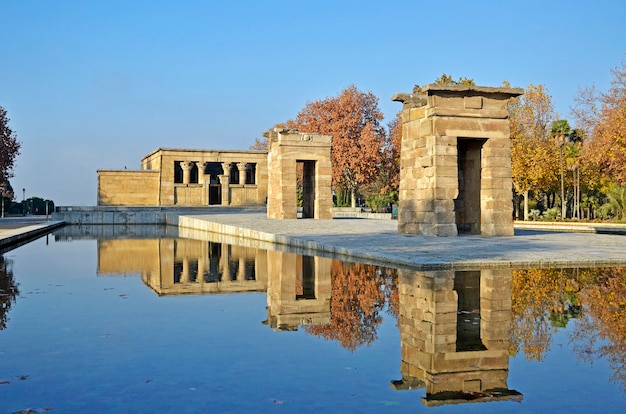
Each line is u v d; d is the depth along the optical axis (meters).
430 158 22.09
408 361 6.05
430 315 8.39
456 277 11.88
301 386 5.22
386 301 9.58
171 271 14.49
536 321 7.93
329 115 61.81
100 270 14.79
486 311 8.61
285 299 10.06
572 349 6.50
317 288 11.16
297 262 15.78
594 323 7.79
